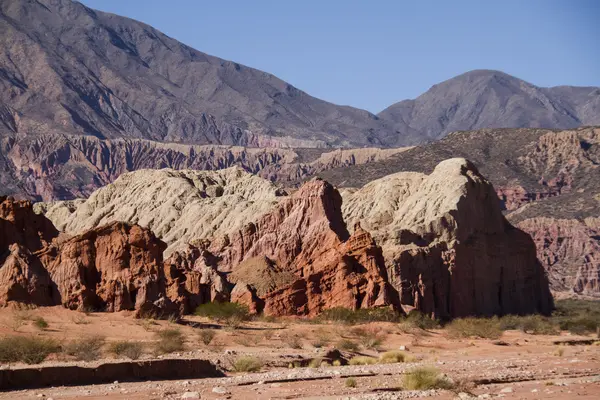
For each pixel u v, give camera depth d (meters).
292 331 83.38
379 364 62.31
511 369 57.75
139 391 42.00
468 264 153.12
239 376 51.03
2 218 83.69
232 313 92.31
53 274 81.62
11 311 73.12
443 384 45.34
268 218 134.00
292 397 41.66
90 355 53.00
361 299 108.44
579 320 132.12
